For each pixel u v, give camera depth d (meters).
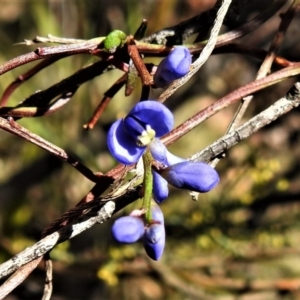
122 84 0.18
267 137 0.40
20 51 0.40
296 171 0.40
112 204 0.15
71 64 0.34
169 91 0.16
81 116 0.35
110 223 0.34
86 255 0.34
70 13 0.35
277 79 0.17
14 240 0.37
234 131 0.16
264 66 0.18
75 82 0.18
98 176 0.16
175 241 0.36
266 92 0.33
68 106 0.34
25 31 0.42
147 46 0.17
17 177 0.33
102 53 0.17
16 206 0.37
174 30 0.18
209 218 0.34
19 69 0.36
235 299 0.36
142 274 0.35
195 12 0.47
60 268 0.33
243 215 0.36
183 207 0.37
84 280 0.36
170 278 0.35
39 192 0.40
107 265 0.33
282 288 0.34
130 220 0.14
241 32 0.18
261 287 0.34
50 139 0.34
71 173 0.40
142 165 0.15
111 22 0.33
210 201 0.35
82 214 0.16
